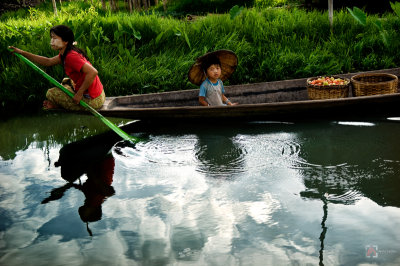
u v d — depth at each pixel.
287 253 2.39
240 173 3.50
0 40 6.94
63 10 10.41
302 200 2.99
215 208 2.94
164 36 7.26
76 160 4.00
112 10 12.92
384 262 2.26
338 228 2.61
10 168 3.85
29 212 2.99
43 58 4.65
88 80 4.29
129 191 3.27
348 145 3.98
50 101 4.57
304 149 3.96
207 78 5.16
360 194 3.03
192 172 3.57
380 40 6.94
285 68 6.54
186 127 4.82
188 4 13.05
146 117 4.68
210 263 2.33
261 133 4.46
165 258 2.40
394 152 3.76
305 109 4.62
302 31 7.47
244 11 8.24
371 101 4.57
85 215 2.93
